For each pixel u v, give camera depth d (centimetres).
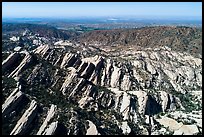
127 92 16062
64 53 16675
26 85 13675
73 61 16475
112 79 17012
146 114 15188
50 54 16212
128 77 17250
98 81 16625
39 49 16438
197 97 18700
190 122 15062
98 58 17512
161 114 15862
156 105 16288
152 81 18738
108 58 19125
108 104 14925
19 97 12262
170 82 19725
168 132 13950
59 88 14538
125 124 13475
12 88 12888
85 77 16400
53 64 15962
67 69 15850
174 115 15875
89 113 13362
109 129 12769
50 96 13588
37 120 11819
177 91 19050
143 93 15850
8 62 14188
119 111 14762
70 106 13300
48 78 14750
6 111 11612
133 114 14638
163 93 17112
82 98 14238
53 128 11381
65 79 15012
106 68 17325
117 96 15362
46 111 12250
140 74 18862
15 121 11519
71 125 11781
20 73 14138
